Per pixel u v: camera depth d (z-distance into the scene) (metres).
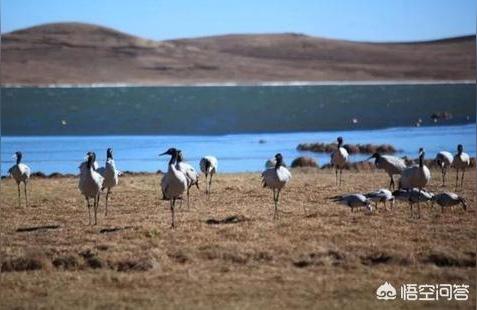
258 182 33.00
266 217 23.77
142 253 19.09
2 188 32.97
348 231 21.34
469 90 176.75
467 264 18.44
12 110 110.69
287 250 19.34
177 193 22.50
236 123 88.38
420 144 62.53
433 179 33.69
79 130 79.44
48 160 52.25
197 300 15.84
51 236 21.61
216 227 22.20
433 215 23.80
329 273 17.72
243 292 16.34
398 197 24.95
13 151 58.53
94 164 24.92
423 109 110.38
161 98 148.38
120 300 15.94
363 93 166.62
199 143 64.88
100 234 21.66
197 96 156.88
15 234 22.12
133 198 28.70
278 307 15.36
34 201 28.83
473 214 23.98
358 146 56.06
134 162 50.59
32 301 15.98
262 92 175.12
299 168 41.47
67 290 16.70
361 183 32.34
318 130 78.81
